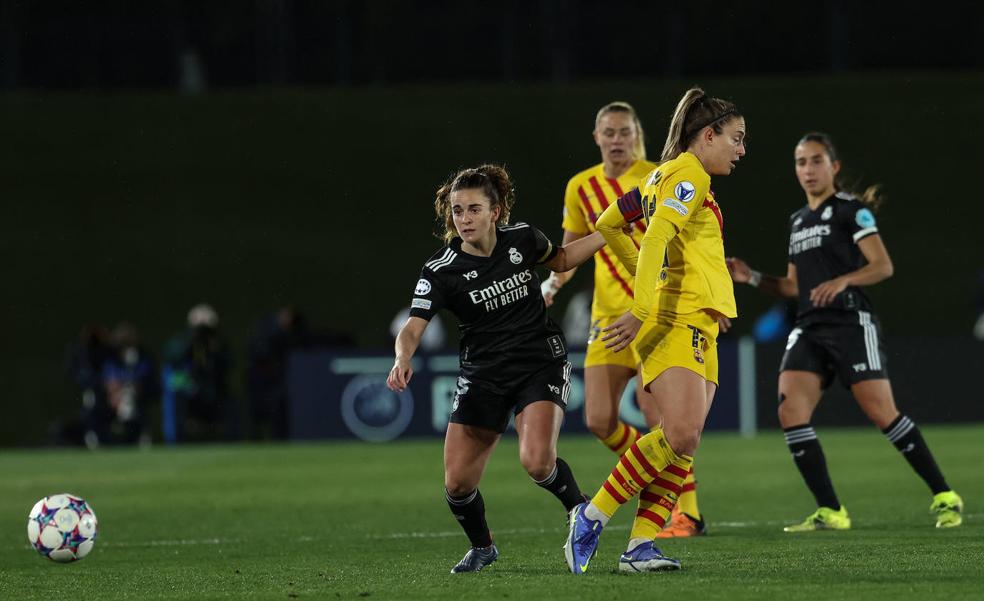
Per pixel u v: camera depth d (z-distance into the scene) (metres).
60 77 90.50
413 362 57.53
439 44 91.06
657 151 86.25
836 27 89.81
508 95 90.06
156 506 34.31
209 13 91.06
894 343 57.28
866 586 17.20
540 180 87.50
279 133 90.12
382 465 45.59
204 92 90.88
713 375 19.50
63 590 19.50
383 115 90.31
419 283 19.53
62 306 84.81
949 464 40.16
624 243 20.42
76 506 22.66
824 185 26.75
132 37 90.56
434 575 19.80
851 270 26.36
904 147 87.88
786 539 23.84
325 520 30.50
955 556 20.25
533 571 19.78
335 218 88.69
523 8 90.62
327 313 85.44
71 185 88.88
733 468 41.25
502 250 19.64
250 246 87.44
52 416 78.75
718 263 19.30
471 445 19.62
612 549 22.95
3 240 87.00
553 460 19.61
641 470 18.72
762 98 88.50
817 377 26.31
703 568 19.36
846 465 41.03
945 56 89.94
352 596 17.69
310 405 57.78
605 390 25.20
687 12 90.00
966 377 57.12
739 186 86.50
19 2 90.31
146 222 88.19
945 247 86.12
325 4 91.44
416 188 89.06
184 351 60.22
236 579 20.30
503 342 19.53
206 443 60.50
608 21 89.94
